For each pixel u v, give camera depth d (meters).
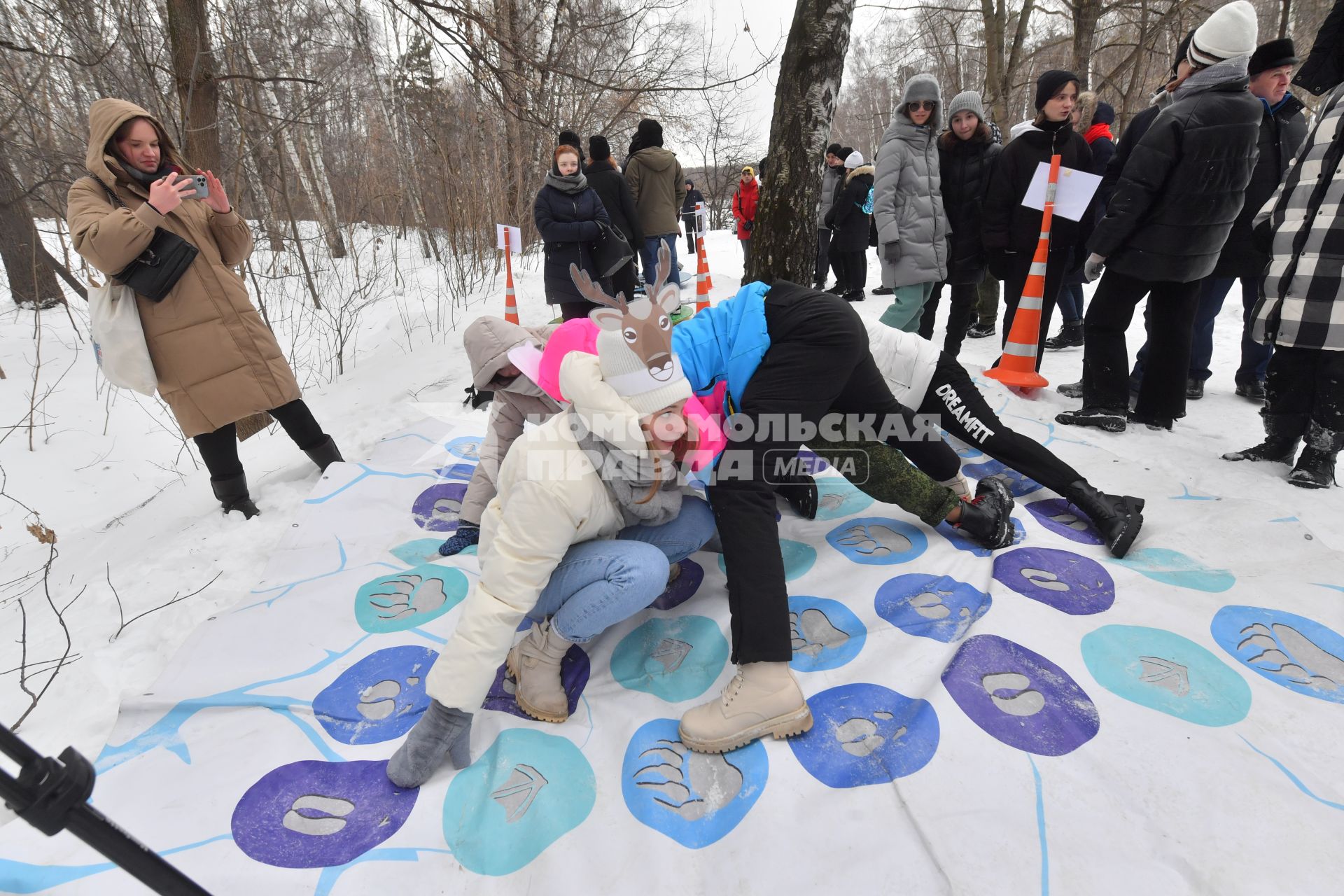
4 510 3.51
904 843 1.31
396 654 1.88
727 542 1.57
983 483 2.22
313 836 1.40
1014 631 1.79
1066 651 1.72
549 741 1.59
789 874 1.28
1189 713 1.53
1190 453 2.70
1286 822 1.28
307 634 1.96
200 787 1.51
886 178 3.58
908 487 2.11
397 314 6.92
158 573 2.40
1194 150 2.46
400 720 1.69
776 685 1.51
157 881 0.88
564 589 1.60
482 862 1.34
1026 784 1.40
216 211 2.60
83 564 2.74
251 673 1.83
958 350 4.02
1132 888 1.20
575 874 1.30
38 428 4.20
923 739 1.51
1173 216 2.56
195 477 3.48
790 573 2.09
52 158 5.27
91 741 1.71
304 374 5.42
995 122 12.01
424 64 7.43
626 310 1.39
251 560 2.45
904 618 1.87
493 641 1.42
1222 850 1.24
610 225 4.91
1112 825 1.30
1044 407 3.20
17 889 1.30
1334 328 2.25
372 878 1.31
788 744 1.54
